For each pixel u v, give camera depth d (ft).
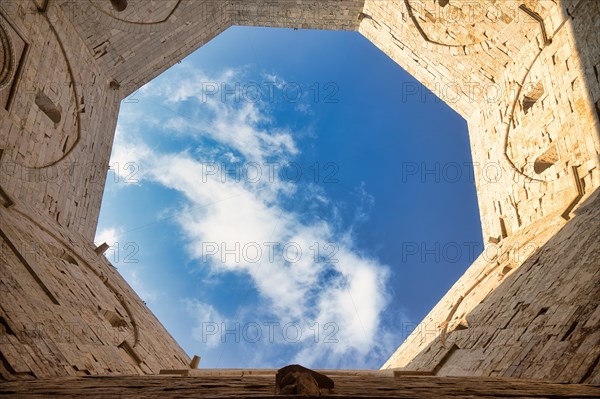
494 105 68.80
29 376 23.84
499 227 65.21
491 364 36.27
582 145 47.21
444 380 28.48
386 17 75.72
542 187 55.01
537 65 56.70
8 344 25.02
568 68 49.90
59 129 58.13
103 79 69.72
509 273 49.73
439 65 75.10
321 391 18.26
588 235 38.37
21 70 49.29
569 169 48.93
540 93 59.41
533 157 57.88
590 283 32.04
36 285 35.88
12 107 48.34
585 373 24.75
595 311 28.84
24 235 41.88
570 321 30.55
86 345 33.96
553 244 44.70
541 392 20.20
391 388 21.76
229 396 16.80
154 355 48.70
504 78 65.41
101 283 53.98
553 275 38.86
